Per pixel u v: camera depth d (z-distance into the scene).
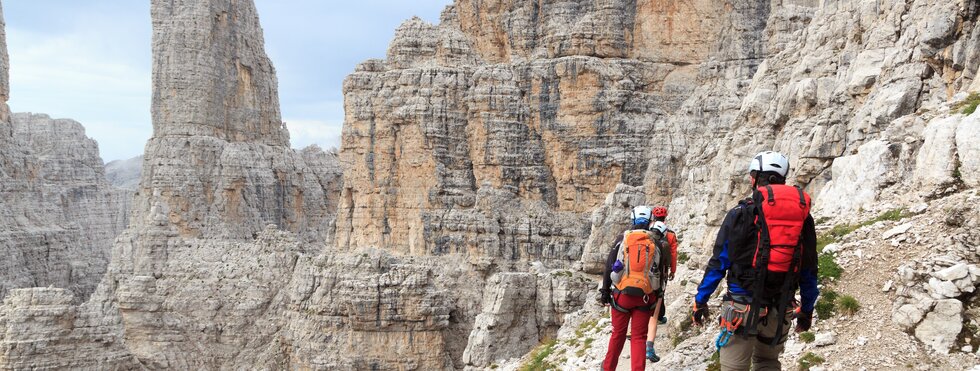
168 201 79.25
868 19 27.72
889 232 16.41
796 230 12.03
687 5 61.31
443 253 61.44
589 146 60.31
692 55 61.25
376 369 56.06
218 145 83.06
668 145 57.47
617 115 59.84
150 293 71.44
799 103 29.14
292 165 91.94
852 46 28.23
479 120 62.53
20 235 85.94
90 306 69.56
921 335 14.12
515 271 59.47
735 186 29.17
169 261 75.31
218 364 68.69
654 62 61.59
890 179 18.97
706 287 12.65
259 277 72.06
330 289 60.44
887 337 14.50
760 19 59.00
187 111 82.06
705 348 18.00
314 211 94.50
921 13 23.78
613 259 16.25
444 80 63.50
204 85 82.81
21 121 121.69
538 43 64.81
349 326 57.88
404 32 66.56
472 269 60.38
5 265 81.12
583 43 61.25
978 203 15.28
